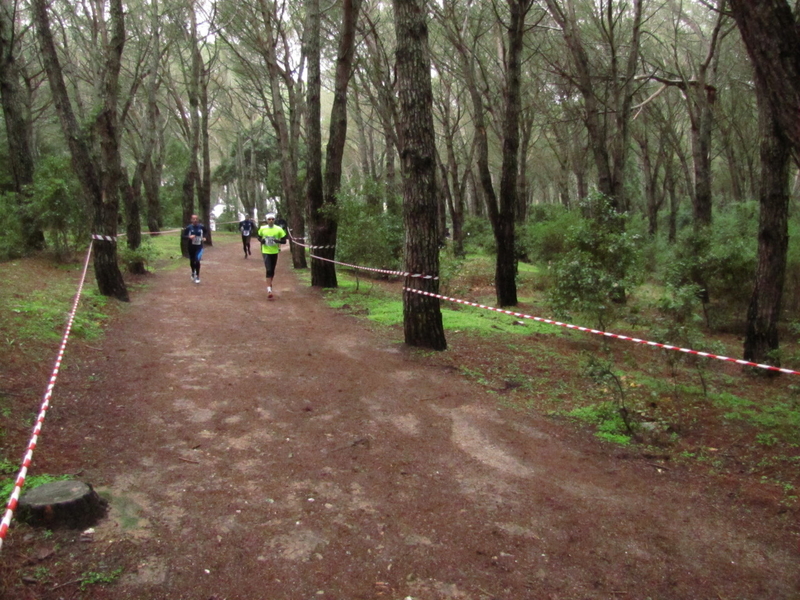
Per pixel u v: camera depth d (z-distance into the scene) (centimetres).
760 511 412
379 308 1195
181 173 4078
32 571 300
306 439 516
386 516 392
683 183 4041
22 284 1032
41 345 685
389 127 2195
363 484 438
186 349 795
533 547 362
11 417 483
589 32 1959
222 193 7244
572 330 1099
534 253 2017
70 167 1419
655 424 569
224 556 336
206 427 529
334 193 1462
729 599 318
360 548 353
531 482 454
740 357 977
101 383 622
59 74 1091
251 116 4206
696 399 668
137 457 457
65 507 343
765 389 775
